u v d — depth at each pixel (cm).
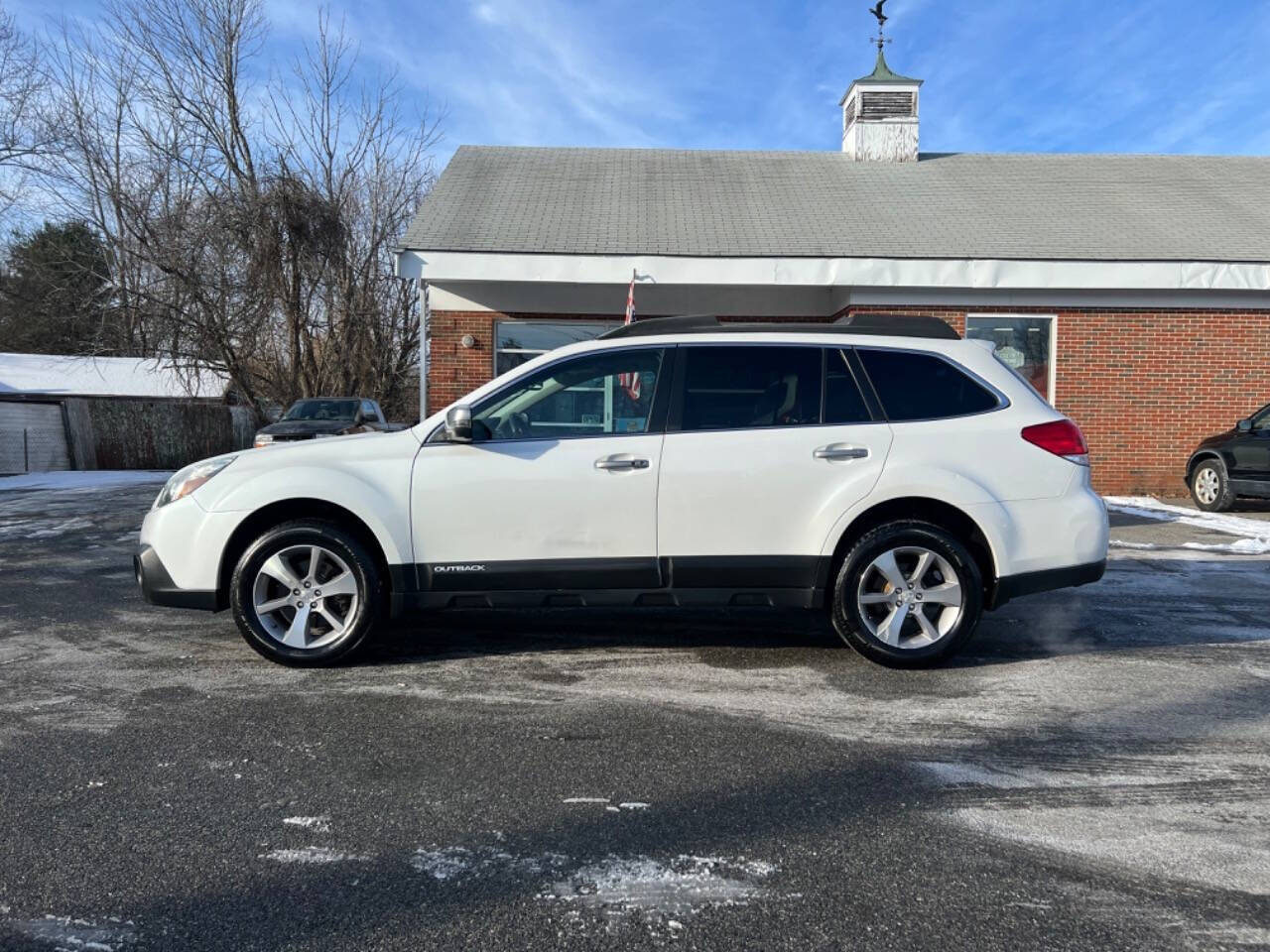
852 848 294
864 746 382
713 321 511
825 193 1520
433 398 1377
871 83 1705
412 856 288
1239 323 1334
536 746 381
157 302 2286
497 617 602
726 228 1342
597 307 1382
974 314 1320
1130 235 1331
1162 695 450
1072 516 488
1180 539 957
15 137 2223
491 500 477
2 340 3322
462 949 239
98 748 377
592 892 268
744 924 251
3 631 572
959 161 1727
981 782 346
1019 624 598
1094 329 1330
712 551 481
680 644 542
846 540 489
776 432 484
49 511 1229
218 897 264
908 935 246
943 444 485
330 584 483
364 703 432
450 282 1358
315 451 492
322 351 2625
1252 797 333
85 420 2297
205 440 2502
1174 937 245
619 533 479
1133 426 1341
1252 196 1509
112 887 269
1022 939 244
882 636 484
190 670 484
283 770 355
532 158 1689
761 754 373
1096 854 291
